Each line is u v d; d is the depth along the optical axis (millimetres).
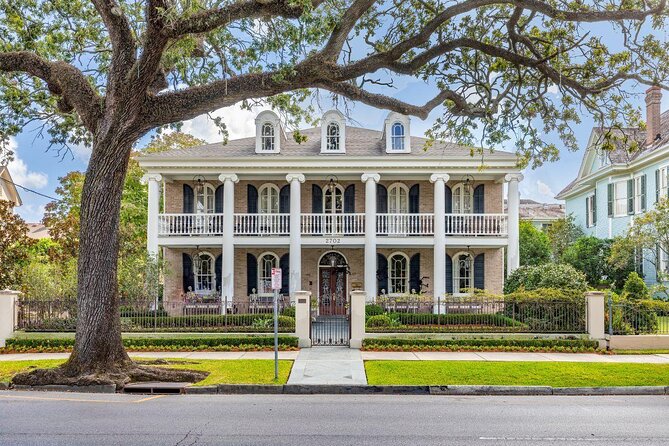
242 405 10562
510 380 12812
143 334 18516
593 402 11094
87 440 7742
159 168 26047
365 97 14289
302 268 28188
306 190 28328
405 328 18750
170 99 12828
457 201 28016
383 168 25875
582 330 18562
